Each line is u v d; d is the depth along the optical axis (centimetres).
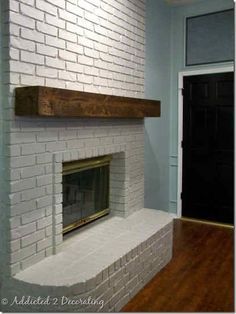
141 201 342
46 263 213
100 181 305
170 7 429
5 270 197
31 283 189
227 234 386
